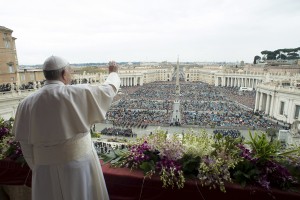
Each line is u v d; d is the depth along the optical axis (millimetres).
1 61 34500
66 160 2959
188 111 49406
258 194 3441
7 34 35469
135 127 34062
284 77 58406
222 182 3449
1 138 5207
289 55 101062
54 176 3002
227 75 110375
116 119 39469
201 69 149500
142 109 51188
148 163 3824
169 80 159125
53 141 2824
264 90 52188
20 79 38312
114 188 3918
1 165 4691
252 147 4039
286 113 44594
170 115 44000
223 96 76062
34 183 3123
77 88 2953
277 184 3555
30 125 2900
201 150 3936
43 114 2816
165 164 3750
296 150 4031
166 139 4285
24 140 3010
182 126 34469
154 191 3756
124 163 4137
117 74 3537
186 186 3611
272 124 37062
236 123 36719
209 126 34438
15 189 5172
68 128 2828
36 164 3092
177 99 68375
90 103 2973
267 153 3715
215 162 3660
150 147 4145
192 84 123750
